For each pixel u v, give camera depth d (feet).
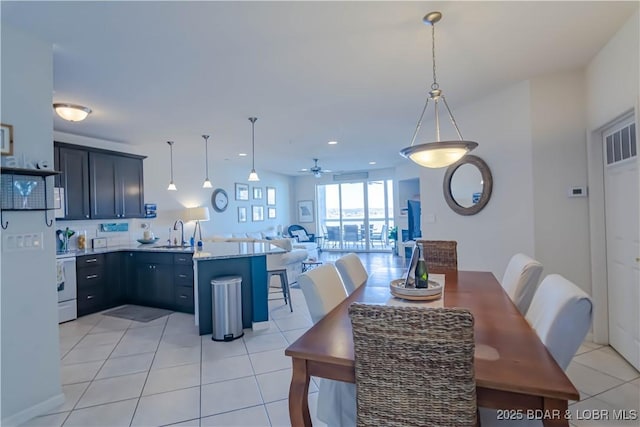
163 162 20.71
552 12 7.01
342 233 34.65
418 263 7.23
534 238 10.62
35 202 7.16
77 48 7.90
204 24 7.06
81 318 13.74
